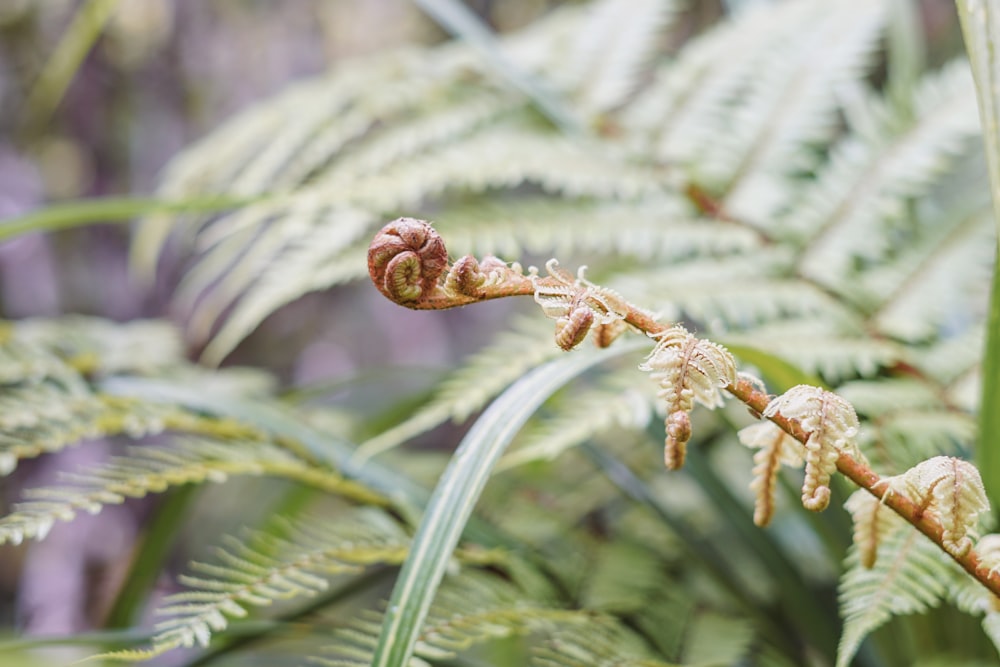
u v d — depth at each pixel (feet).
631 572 2.96
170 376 3.67
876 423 2.77
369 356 13.88
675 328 2.20
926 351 3.06
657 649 2.74
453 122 3.79
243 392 3.51
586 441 3.18
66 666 2.26
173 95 10.62
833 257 3.37
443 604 2.58
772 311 3.01
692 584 3.22
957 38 7.37
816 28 4.05
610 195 3.77
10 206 10.17
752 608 2.95
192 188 4.15
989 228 3.41
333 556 2.52
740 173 3.72
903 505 2.18
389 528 2.76
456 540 2.22
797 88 3.88
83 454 7.97
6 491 8.03
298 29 11.55
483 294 2.17
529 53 4.26
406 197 3.16
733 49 4.11
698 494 3.68
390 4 11.78
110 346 3.74
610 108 4.18
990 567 2.17
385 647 2.17
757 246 3.43
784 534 3.65
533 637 3.38
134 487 2.53
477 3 10.57
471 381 2.76
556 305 2.18
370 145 3.64
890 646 2.92
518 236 3.19
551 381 2.34
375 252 2.14
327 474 2.80
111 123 10.26
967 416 2.82
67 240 9.79
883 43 5.16
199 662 2.81
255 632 2.75
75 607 7.52
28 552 7.97
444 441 11.11
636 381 2.76
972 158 4.20
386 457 3.72
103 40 9.95
